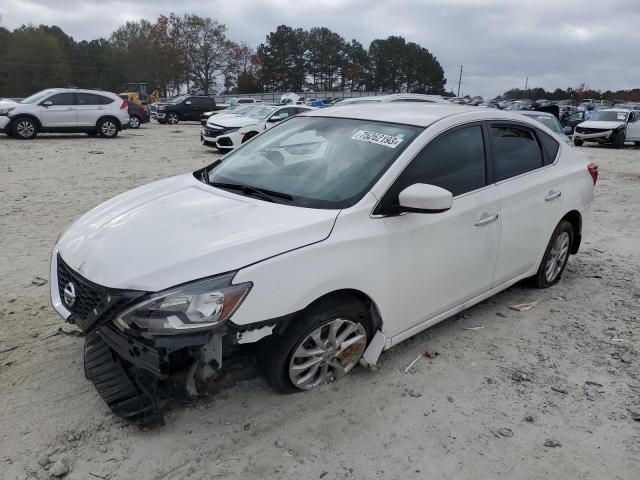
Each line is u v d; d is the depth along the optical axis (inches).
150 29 3309.5
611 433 117.6
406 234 128.3
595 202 383.2
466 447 111.4
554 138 188.4
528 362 145.5
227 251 105.5
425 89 4515.3
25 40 3132.4
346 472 103.3
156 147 684.1
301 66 3890.3
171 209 126.1
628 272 222.7
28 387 125.9
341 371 130.4
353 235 118.7
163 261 103.8
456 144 146.1
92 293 107.0
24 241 237.8
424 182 134.8
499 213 153.9
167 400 120.3
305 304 111.4
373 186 126.1
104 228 122.3
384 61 4313.5
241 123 635.5
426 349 149.6
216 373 121.9
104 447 107.1
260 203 126.8
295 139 155.4
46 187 369.7
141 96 2212.1
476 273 152.3
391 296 129.0
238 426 114.3
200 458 105.3
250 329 105.7
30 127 740.0
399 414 120.8
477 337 158.1
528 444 113.0
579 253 249.3
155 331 98.3
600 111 973.2
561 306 182.5
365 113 158.2
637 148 933.8
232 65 3297.2
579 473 105.6
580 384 135.9
